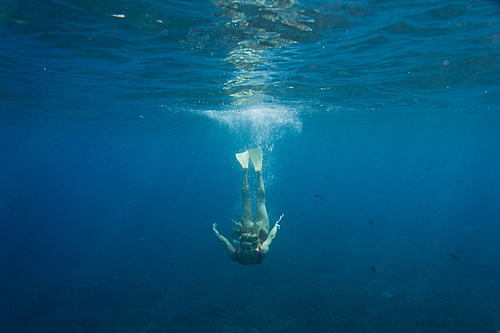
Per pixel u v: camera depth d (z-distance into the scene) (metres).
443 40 7.92
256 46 8.30
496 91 14.30
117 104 17.64
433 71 10.93
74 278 16.66
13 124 28.83
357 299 11.97
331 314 10.80
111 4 6.02
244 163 5.34
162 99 16.14
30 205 67.06
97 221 37.94
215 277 15.19
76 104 17.64
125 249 22.16
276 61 9.62
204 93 14.65
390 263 16.98
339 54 8.98
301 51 8.69
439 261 17.38
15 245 25.70
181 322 10.70
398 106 19.14
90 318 11.50
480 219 33.19
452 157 97.75
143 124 28.77
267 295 12.66
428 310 11.18
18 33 7.36
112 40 7.87
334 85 13.16
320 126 32.53
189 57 9.20
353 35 7.55
